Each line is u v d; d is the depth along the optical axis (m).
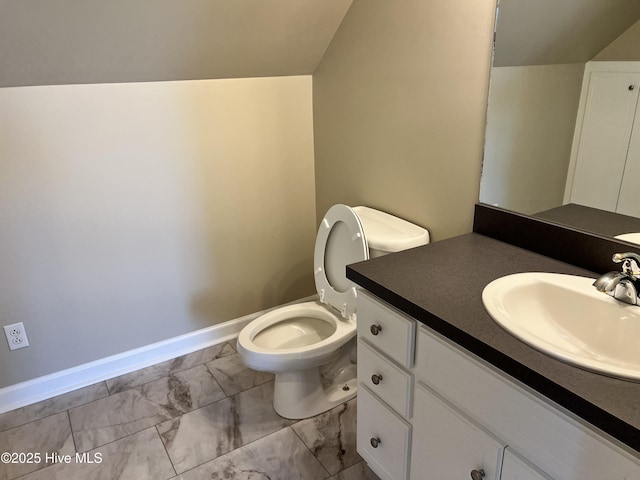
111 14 1.68
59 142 1.96
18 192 1.93
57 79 1.87
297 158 2.54
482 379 1.10
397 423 1.44
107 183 2.10
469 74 1.57
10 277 2.01
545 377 0.92
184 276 2.42
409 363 1.33
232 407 2.12
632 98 1.23
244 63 2.16
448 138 1.71
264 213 2.54
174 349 2.50
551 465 0.98
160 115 2.13
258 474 1.77
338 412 2.07
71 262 2.12
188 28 1.85
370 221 2.01
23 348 2.12
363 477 1.75
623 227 1.32
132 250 2.24
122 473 1.79
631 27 1.19
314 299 2.87
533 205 1.50
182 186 2.28
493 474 1.13
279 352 1.81
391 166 2.01
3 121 1.84
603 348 1.19
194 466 1.81
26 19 1.58
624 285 1.16
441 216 1.82
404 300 1.25
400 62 1.82
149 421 2.05
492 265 1.43
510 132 1.49
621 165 1.29
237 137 2.34
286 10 1.94
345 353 2.18
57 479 1.77
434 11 1.63
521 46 1.39
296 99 2.43
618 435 0.82
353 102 2.14
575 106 1.33
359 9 1.96
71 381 2.27
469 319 1.13
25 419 2.08
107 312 2.27
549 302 1.29
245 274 2.60
